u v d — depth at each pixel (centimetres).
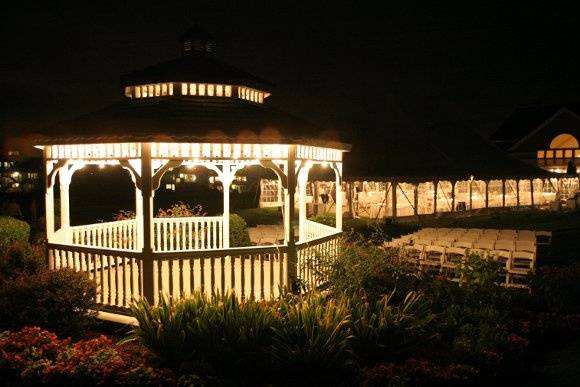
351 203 3088
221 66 1198
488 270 945
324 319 683
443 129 3428
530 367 748
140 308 739
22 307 812
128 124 951
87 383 623
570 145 4731
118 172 4597
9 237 1383
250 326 679
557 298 980
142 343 709
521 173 3419
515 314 925
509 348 737
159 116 994
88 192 4228
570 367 744
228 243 1417
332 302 750
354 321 724
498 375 689
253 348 655
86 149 1004
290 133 1000
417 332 744
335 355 626
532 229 2394
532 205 3584
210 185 4997
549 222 2731
